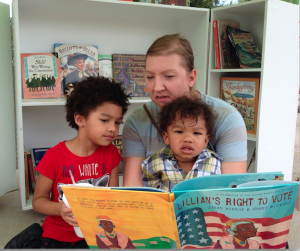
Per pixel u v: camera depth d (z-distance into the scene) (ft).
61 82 6.15
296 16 5.76
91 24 6.59
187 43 3.47
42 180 3.51
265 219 2.02
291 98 6.07
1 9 5.82
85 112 3.39
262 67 5.48
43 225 3.68
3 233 5.41
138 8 5.99
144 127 3.83
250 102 5.98
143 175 3.69
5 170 6.37
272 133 5.91
